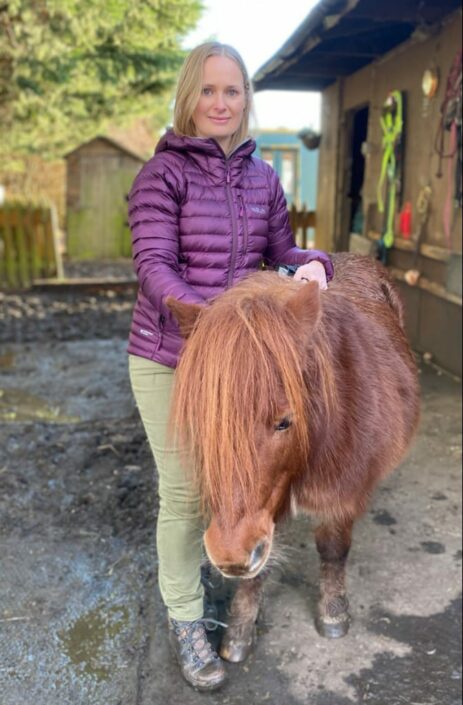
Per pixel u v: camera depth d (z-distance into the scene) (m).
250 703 2.03
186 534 1.98
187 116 1.84
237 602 2.20
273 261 2.19
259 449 1.43
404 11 4.61
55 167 18.69
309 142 8.66
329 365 1.68
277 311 1.49
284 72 7.16
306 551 2.80
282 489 1.59
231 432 1.39
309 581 2.61
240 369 1.40
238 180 1.89
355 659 2.21
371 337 2.18
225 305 1.50
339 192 7.76
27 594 2.50
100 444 3.84
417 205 5.36
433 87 4.91
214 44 1.81
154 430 1.96
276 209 2.06
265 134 15.66
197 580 2.08
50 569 2.65
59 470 3.51
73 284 9.34
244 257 1.92
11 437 3.92
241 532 1.46
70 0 5.29
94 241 13.34
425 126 5.18
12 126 8.87
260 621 2.37
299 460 1.59
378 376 2.09
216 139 1.87
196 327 1.51
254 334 1.42
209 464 1.42
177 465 1.89
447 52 4.75
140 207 1.80
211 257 1.86
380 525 3.00
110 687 2.07
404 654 2.23
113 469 3.52
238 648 2.17
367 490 2.11
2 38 5.98
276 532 2.06
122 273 11.15
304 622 2.37
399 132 5.61
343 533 2.18
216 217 1.84
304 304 1.52
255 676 2.13
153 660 2.19
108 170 13.06
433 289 5.09
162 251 1.76
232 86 1.81
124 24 5.89
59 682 2.09
